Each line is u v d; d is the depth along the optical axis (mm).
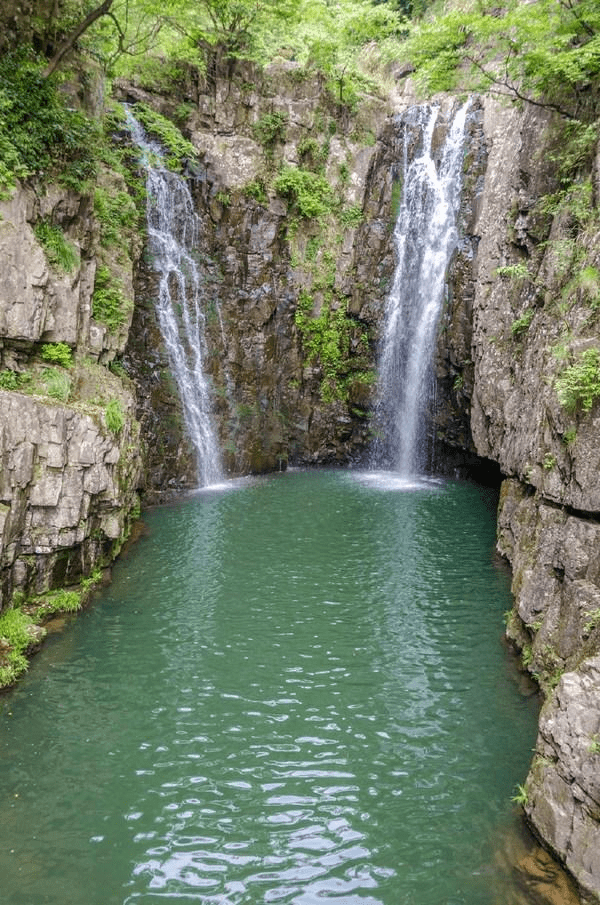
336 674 10422
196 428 21656
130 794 7734
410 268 24047
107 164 17859
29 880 6508
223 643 11312
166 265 20906
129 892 6395
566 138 14117
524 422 13375
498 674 10414
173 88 22266
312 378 24859
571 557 8781
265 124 23469
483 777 8078
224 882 6516
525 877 6480
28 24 13016
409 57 16375
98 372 14039
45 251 12453
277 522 17891
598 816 6102
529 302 15031
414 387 24172
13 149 11727
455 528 17594
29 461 10945
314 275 24266
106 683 10031
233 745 8672
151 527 17203
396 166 24562
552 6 13445
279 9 20547
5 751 8461
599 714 6328
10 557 10844
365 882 6516
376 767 8258
